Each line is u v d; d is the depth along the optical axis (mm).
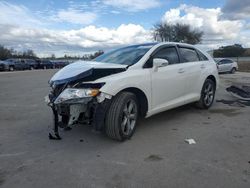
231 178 3232
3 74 27656
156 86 5047
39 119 6238
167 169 3496
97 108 4160
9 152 4176
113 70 4473
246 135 4816
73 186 3125
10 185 3168
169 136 4801
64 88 4301
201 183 3131
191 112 6586
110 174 3395
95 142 4539
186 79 5906
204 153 3996
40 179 3301
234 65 26078
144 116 5016
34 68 45688
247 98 7770
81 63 4938
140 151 4117
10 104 8375
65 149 4258
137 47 5559
